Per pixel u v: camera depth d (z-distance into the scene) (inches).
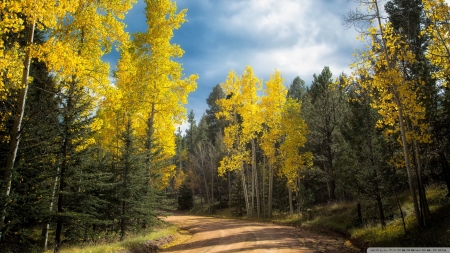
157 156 759.7
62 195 426.0
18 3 285.4
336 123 988.6
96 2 414.3
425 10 371.2
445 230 359.9
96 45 428.8
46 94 423.8
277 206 1487.5
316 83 1255.5
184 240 603.8
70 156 423.5
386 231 455.2
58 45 323.6
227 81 1087.6
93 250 400.5
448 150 491.5
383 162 506.6
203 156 1982.0
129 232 601.9
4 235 354.3
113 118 701.3
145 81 669.3
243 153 1104.2
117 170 604.4
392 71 414.3
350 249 431.2
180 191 2101.4
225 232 691.4
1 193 314.2
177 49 703.7
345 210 796.6
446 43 365.7
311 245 464.4
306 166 1056.2
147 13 687.1
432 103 463.5
